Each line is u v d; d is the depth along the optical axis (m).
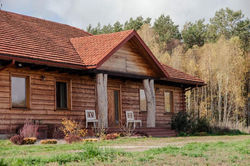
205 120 27.05
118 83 24.50
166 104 28.52
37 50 19.20
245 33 70.94
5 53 16.95
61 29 25.05
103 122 20.41
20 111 18.62
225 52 56.91
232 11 75.56
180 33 79.94
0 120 17.72
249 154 12.13
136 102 25.61
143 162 10.16
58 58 19.44
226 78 54.88
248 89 57.66
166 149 12.87
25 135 16.97
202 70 57.91
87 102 22.11
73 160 10.30
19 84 19.00
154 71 24.59
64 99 21.19
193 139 19.59
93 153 10.77
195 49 68.56
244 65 56.19
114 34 22.70
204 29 77.88
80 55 21.55
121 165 9.64
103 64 21.39
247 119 57.31
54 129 19.11
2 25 20.09
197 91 55.97
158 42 73.12
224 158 11.14
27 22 22.73
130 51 23.17
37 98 19.53
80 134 19.14
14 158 9.91
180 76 27.47
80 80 21.91
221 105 58.47
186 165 9.93
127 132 20.33
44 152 12.65
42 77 19.84
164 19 79.50
